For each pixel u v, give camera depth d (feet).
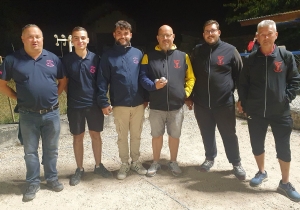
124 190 10.98
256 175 11.08
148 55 11.16
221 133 11.51
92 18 67.31
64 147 15.74
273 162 13.09
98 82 10.82
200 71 11.09
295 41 31.86
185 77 11.47
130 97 10.96
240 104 10.62
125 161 12.01
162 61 10.97
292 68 9.59
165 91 10.98
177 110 11.39
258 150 10.63
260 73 9.73
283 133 9.96
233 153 11.55
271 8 33.09
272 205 9.76
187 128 18.76
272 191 10.60
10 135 15.90
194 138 16.94
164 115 11.44
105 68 10.82
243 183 11.28
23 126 10.16
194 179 11.71
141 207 9.88
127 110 11.12
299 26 27.86
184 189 10.93
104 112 10.89
